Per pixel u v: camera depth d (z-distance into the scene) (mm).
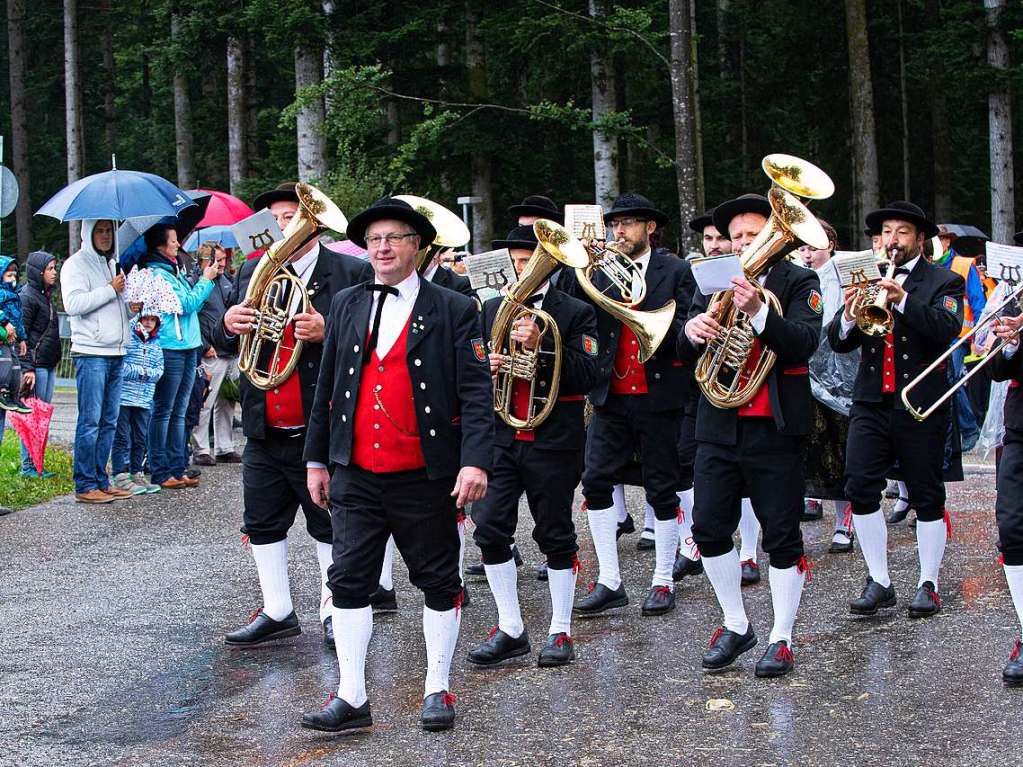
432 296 5336
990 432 7887
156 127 37625
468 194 25656
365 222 5305
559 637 6203
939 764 4723
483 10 24203
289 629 6703
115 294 10391
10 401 11008
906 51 29266
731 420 5891
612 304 6629
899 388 6746
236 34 25453
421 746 5082
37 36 38375
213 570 8250
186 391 11039
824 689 5648
